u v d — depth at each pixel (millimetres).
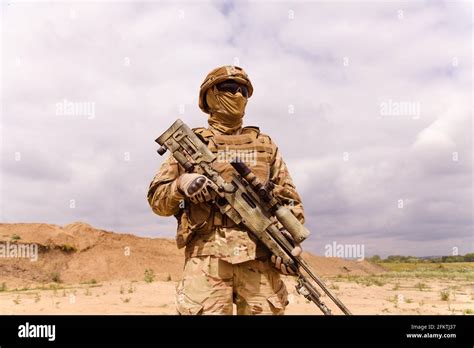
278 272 4270
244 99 4488
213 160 4156
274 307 4105
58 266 27203
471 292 17562
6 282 23219
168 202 4160
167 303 12797
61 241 29125
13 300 13414
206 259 4094
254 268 4121
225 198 4043
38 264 26500
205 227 4141
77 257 28750
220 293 4023
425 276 30453
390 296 15656
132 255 30969
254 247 4070
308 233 4109
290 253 4113
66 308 11336
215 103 4516
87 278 26922
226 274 4066
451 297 15367
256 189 4062
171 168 4316
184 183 3934
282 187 4461
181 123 4242
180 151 4199
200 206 4156
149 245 33562
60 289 18797
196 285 4074
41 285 23047
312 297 4211
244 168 4035
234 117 4496
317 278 4152
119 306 11875
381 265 45000
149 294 15961
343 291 17312
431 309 11734
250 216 4043
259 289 4109
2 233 28062
